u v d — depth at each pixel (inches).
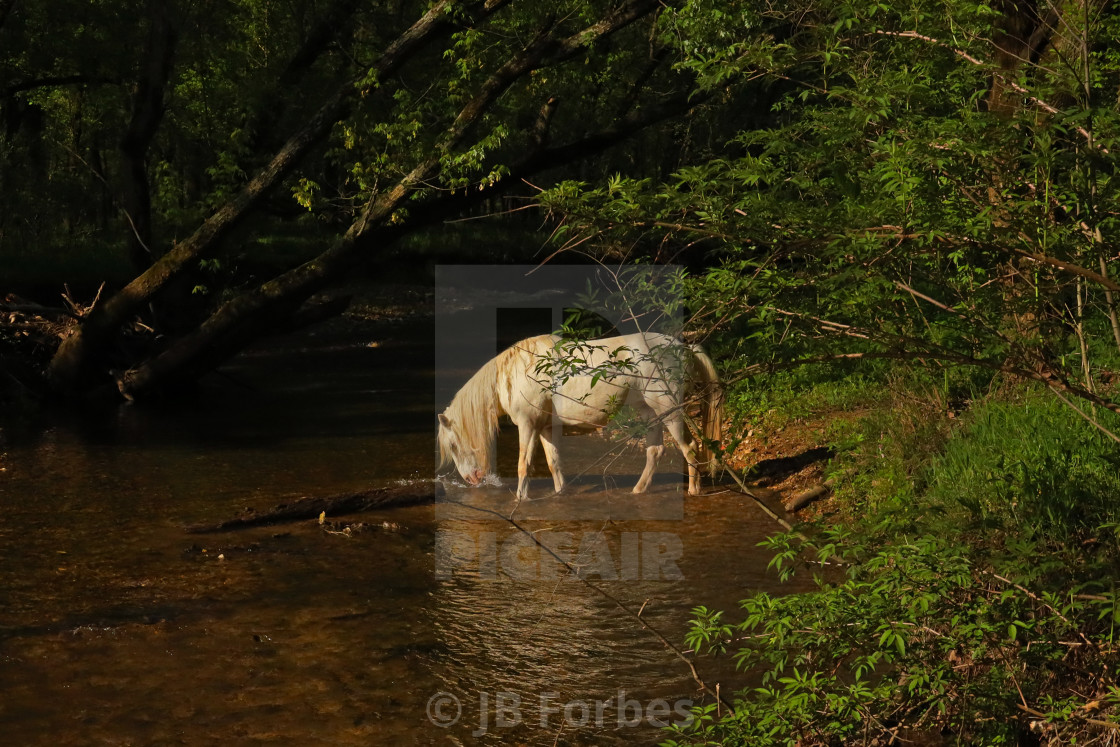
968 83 168.6
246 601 285.7
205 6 772.6
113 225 1240.2
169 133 794.8
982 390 372.5
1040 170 139.3
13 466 461.1
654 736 202.5
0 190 1097.4
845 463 356.2
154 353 676.7
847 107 154.6
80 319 689.6
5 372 650.2
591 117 721.6
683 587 289.1
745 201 144.6
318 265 621.3
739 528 346.9
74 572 312.0
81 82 868.0
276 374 764.6
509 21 606.5
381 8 770.8
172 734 206.8
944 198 141.1
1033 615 163.6
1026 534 176.2
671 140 1041.5
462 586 297.1
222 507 387.9
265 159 726.5
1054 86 151.6
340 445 507.8
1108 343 249.8
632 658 241.1
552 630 260.5
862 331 150.6
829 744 177.6
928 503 265.9
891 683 180.2
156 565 319.0
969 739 172.9
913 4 157.6
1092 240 141.3
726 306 154.0
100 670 238.7
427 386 705.6
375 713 215.3
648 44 703.7
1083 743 158.9
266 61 802.2
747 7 276.7
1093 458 242.5
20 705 220.2
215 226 617.0
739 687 221.8
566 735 203.2
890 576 158.6
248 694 225.3
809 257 147.0
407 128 561.0
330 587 297.7
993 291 157.3
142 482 429.7
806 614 166.9
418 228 613.3
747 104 644.1
